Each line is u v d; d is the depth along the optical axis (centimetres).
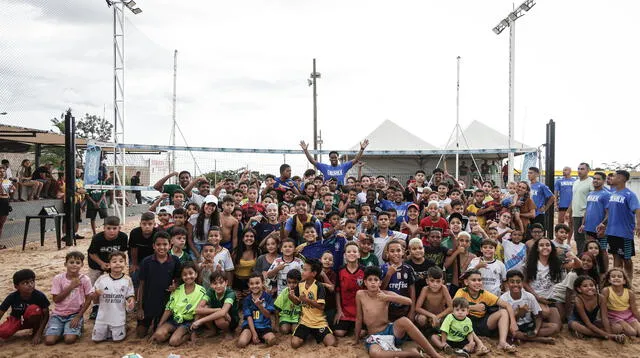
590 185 840
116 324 497
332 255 557
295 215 656
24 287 481
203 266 559
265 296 532
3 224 991
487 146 1983
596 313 520
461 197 862
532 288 556
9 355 453
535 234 588
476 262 557
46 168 1357
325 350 470
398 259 523
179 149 1255
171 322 507
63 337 497
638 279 748
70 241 1041
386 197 859
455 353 457
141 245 577
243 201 834
